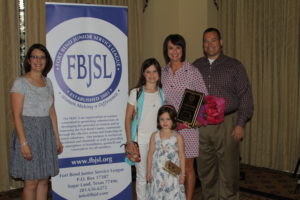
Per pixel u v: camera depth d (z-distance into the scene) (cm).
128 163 320
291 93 468
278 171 486
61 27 303
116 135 330
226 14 520
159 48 539
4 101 417
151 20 533
